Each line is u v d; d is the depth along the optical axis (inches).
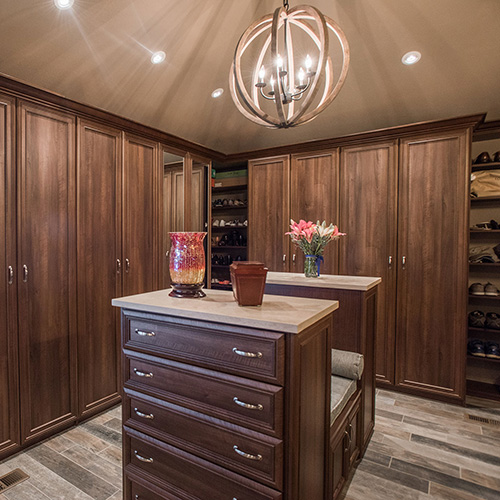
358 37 101.9
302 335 44.5
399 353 120.0
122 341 58.7
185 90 124.6
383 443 87.4
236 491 46.8
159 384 54.2
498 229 118.1
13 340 81.3
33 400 85.4
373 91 121.6
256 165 152.9
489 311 125.0
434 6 89.2
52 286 89.2
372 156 124.6
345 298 77.9
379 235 123.6
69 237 92.9
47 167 87.3
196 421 50.3
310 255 94.2
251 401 45.2
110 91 110.0
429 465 78.5
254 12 96.3
